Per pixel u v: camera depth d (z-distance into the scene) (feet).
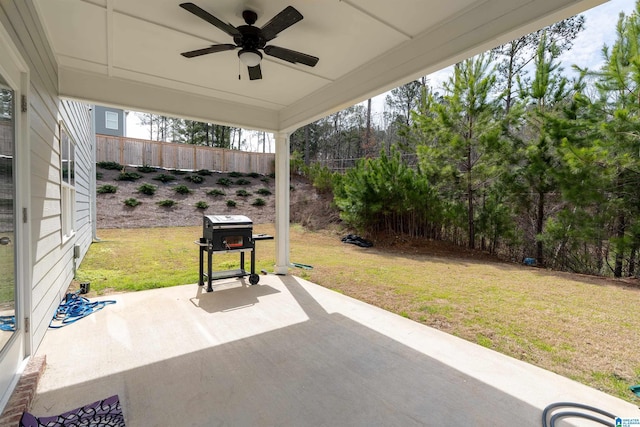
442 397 6.81
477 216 27.86
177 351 8.72
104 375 7.45
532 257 25.20
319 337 9.78
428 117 28.32
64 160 13.61
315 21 8.75
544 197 24.26
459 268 21.81
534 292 15.79
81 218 20.40
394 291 15.48
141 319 10.92
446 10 8.24
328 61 11.21
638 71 16.88
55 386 6.93
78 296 12.93
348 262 23.06
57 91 11.46
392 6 8.07
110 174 42.80
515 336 10.37
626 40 18.37
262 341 9.45
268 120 16.96
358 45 10.10
